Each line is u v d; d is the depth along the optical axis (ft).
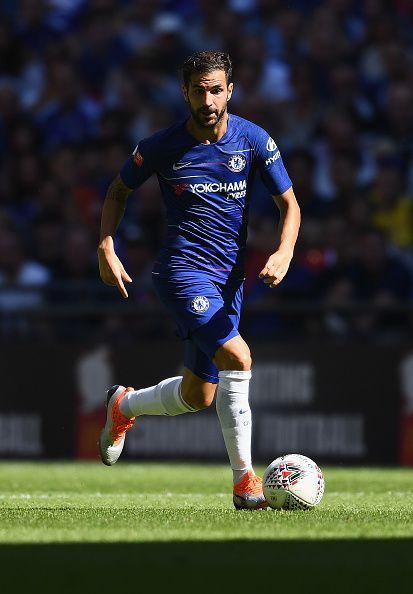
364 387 130.52
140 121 169.78
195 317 67.82
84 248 148.77
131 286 142.10
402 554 47.50
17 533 53.62
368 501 77.41
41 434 136.26
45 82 178.91
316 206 152.05
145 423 133.80
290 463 66.80
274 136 164.55
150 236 150.10
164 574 42.93
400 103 163.02
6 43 186.80
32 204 166.40
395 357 129.90
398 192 154.20
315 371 131.34
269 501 66.69
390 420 129.80
